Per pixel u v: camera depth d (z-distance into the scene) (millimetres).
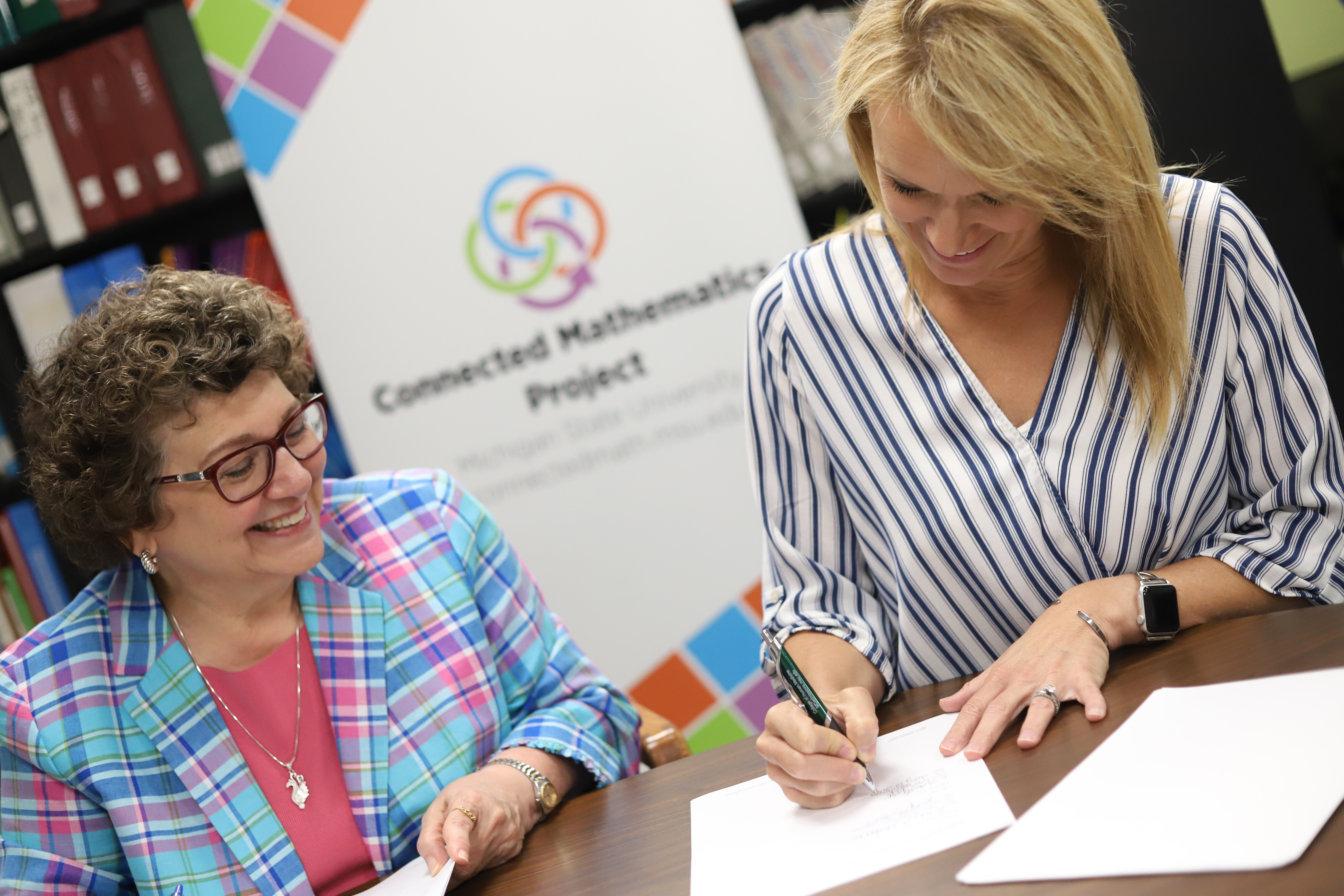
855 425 1222
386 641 1291
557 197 2787
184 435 1101
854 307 1201
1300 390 1109
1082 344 1131
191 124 2846
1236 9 2297
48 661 1201
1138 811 775
